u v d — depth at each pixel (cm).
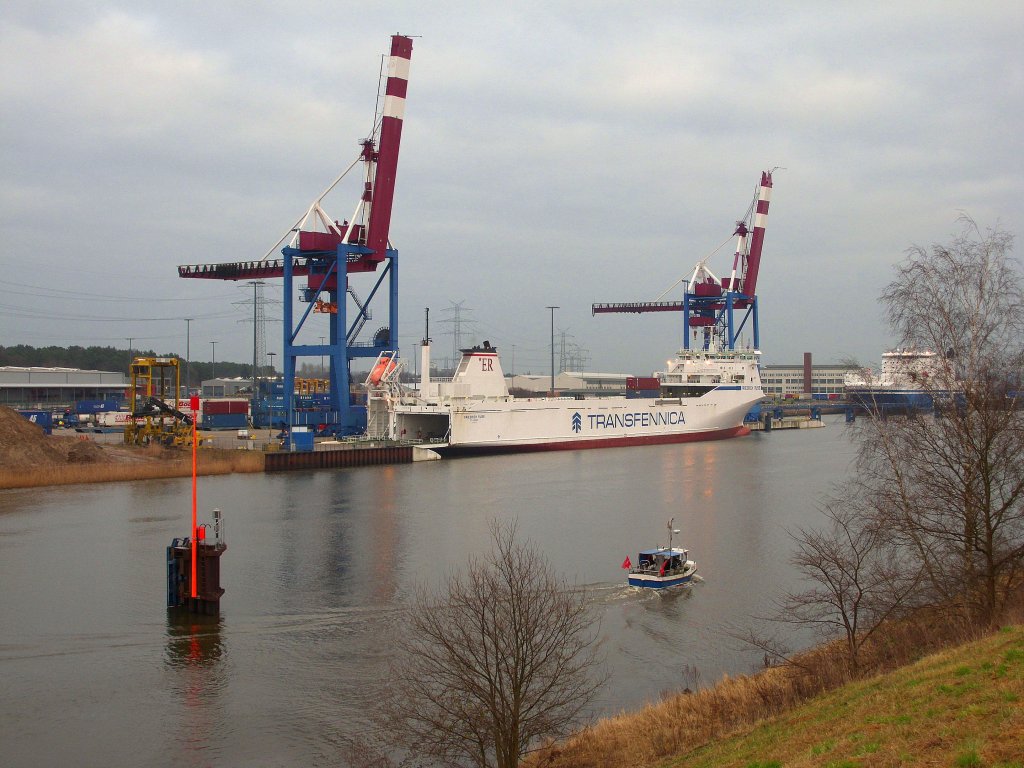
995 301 3175
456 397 11481
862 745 1792
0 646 3788
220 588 4331
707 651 3678
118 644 3806
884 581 3291
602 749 2602
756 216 16838
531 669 2402
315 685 3331
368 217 11538
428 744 2544
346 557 5338
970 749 1554
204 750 2825
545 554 5419
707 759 2203
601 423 12912
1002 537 3259
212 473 9219
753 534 6034
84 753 2817
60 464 8762
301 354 11562
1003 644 2245
